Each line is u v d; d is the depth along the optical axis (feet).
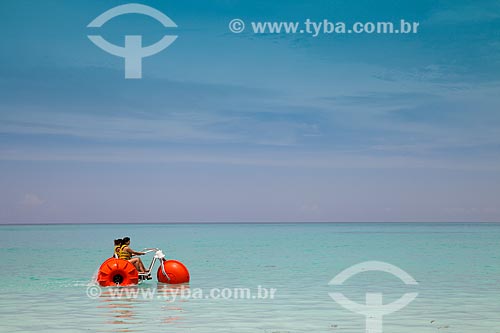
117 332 35.76
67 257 110.73
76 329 36.68
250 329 36.81
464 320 40.40
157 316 41.60
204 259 105.09
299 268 84.79
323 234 303.48
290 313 43.37
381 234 300.61
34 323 38.83
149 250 63.82
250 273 75.97
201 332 35.86
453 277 71.36
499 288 59.67
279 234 306.14
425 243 179.73
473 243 178.40
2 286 61.11
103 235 285.23
